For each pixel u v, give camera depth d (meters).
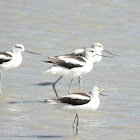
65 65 15.49
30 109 13.99
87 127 12.77
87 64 15.88
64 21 24.89
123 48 21.56
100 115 13.75
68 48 21.09
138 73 18.22
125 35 23.39
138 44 22.16
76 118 13.42
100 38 22.80
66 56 15.74
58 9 26.70
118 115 13.79
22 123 12.80
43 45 21.23
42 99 15.04
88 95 12.14
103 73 18.17
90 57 16.03
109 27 24.45
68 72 15.60
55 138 11.80
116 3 28.22
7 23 24.05
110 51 21.09
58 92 16.03
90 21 25.14
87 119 13.41
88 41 22.25
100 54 18.72
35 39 22.00
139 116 13.74
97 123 13.12
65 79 17.80
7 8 26.28
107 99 15.23
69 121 13.18
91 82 17.20
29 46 21.02
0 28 23.28
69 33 23.23
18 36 22.31
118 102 14.95
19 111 13.76
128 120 13.40
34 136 11.87
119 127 12.84
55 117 13.43
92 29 24.05
